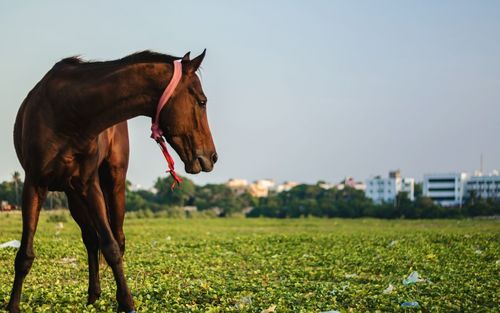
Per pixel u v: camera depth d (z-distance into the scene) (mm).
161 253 19953
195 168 8125
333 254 20094
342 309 10016
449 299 11172
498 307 10391
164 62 8062
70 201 9352
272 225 57625
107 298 10383
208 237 30172
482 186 142375
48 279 13359
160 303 10242
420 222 69312
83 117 8078
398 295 11336
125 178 10578
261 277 14391
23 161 8492
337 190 130125
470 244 24641
